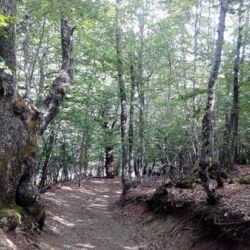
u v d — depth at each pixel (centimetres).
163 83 2494
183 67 2406
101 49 2030
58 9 1263
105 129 3119
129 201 1859
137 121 2727
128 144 2139
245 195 1142
